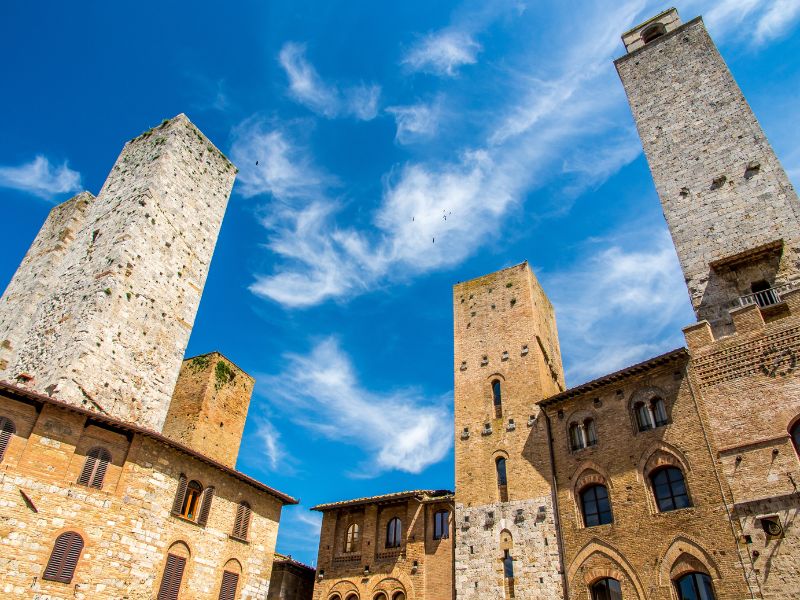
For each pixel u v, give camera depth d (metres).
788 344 27.94
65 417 27.69
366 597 41.09
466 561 36.31
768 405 27.41
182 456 32.53
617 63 48.34
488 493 37.84
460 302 49.06
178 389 48.66
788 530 24.55
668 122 42.62
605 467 32.69
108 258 39.00
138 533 28.83
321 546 45.62
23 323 42.03
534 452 37.12
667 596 27.06
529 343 42.81
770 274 32.53
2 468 24.92
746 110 39.44
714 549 26.31
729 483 27.06
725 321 32.91
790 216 33.78
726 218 36.19
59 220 48.75
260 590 35.47
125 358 36.81
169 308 41.31
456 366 45.31
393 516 44.19
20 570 24.05
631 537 29.66
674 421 30.55
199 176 47.94
